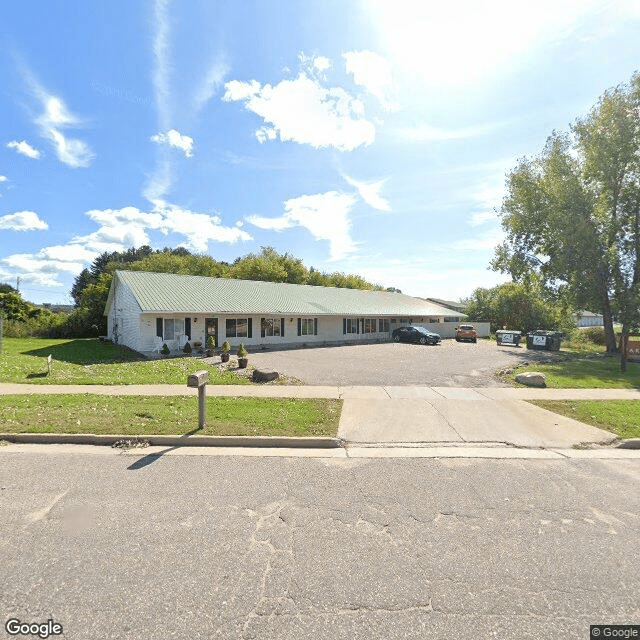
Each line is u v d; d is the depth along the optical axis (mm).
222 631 2697
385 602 2998
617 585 3242
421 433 7715
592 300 27062
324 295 36844
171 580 3221
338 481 5387
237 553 3623
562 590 3166
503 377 15125
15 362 17172
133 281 25766
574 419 8891
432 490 5113
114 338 28766
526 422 8586
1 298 37531
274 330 29375
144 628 2719
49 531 3967
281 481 5363
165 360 19547
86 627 2721
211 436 7070
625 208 27719
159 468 5797
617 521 4344
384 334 39438
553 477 5637
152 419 8047
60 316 36406
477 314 53562
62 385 12195
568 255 27672
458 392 11758
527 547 3799
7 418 7895
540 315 45844
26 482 5203
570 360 22172
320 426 7895
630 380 14883
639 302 22844
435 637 2666
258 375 13664
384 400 10469
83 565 3406
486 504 4719
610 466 6133
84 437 6988
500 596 3086
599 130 27250
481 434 7711
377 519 4316
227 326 26547
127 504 4594
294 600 3004
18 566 3379
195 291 27344
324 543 3814
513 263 33781
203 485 5188
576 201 27344
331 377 14539
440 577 3312
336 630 2717
